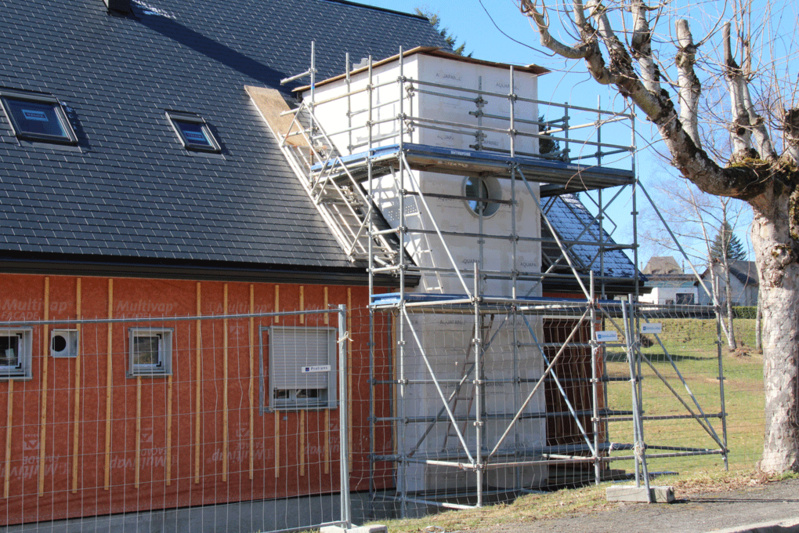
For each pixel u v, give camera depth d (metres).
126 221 10.84
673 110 11.13
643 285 15.67
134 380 10.45
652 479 11.38
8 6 14.07
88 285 10.28
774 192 11.26
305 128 14.62
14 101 11.93
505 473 12.73
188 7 16.64
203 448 10.82
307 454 11.67
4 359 9.77
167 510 10.45
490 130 12.86
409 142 12.34
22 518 9.50
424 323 12.65
